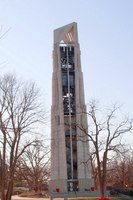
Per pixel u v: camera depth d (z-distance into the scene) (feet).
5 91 126.82
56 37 259.39
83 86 248.52
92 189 228.84
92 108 206.59
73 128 240.73
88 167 233.96
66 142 238.89
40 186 263.70
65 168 230.48
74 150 238.07
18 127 124.47
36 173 248.73
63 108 241.96
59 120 238.89
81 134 231.50
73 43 258.57
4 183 122.62
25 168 176.76
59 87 246.27
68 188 229.66
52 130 237.45
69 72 252.62
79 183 230.07
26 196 245.04
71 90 248.11
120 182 274.98
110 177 285.84
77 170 233.55
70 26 258.78
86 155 234.38
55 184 229.04
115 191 231.09
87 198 195.11
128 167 273.33
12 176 124.36
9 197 123.24
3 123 115.65
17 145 125.18
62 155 232.53
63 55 255.91
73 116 241.76
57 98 245.65
